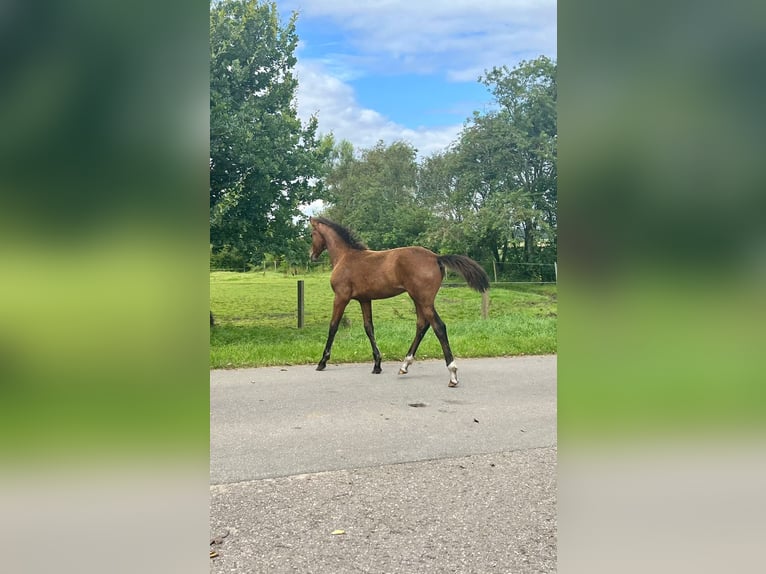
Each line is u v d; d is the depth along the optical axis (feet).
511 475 10.95
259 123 31.60
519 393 18.19
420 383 19.85
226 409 16.11
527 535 8.33
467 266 20.88
